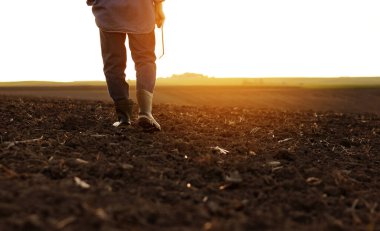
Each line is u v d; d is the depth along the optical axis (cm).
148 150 354
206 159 322
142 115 429
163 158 331
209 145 403
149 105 434
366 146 462
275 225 208
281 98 1181
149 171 289
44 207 202
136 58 436
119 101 454
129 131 436
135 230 192
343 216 235
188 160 336
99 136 399
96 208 209
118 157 330
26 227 184
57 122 491
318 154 404
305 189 281
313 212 238
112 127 452
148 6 433
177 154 353
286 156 367
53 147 349
